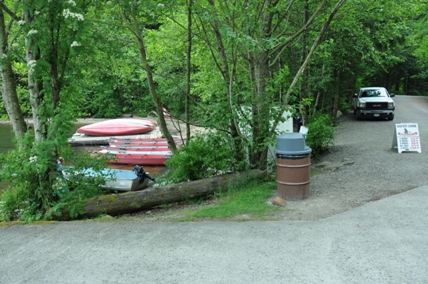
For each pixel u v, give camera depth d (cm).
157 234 515
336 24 1171
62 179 672
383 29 1486
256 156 827
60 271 420
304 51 1361
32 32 612
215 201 710
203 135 820
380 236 473
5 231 561
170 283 382
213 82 1121
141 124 2256
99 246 484
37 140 666
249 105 792
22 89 894
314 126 1144
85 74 823
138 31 827
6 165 651
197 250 455
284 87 860
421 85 5538
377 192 680
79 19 606
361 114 2002
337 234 485
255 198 678
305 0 1122
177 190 725
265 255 434
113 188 923
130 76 1023
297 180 654
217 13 749
